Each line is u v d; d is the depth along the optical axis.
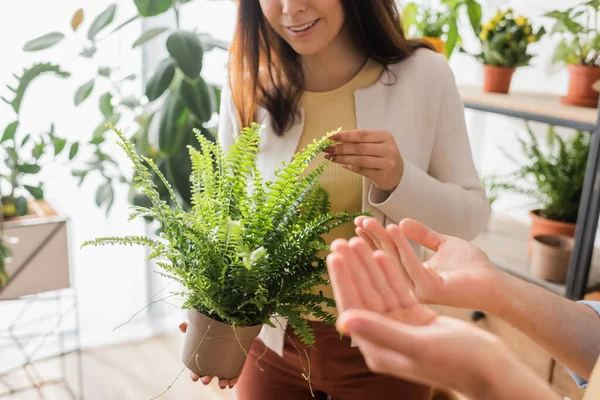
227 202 0.93
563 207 1.90
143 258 2.35
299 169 0.92
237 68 1.28
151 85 1.82
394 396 1.22
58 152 1.89
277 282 0.95
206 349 0.97
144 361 2.25
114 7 1.91
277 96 1.26
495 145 2.49
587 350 0.74
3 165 1.97
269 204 0.92
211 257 0.91
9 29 1.94
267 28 1.25
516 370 0.44
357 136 1.05
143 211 0.94
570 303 0.77
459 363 0.44
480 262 0.76
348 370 1.21
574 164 1.90
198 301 0.95
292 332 1.20
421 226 0.81
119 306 2.37
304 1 1.11
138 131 2.03
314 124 1.27
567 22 1.87
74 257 2.25
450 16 2.15
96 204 2.03
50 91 2.04
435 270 0.79
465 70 2.56
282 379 1.27
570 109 1.73
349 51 1.28
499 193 2.47
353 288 0.54
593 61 1.77
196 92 1.84
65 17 2.00
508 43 1.97
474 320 1.92
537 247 1.83
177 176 1.89
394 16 1.26
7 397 2.03
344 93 1.26
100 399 2.04
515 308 0.73
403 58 1.26
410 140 1.24
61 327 2.31
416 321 0.53
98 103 2.08
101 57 2.10
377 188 1.17
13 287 1.81
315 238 0.94
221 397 2.08
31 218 1.83
